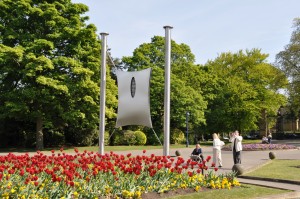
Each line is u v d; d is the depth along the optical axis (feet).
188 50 159.22
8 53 96.58
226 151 103.40
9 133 120.06
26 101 104.68
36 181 27.61
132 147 118.32
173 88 138.62
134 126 143.02
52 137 121.08
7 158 35.99
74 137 124.06
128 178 31.76
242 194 33.37
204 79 164.76
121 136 130.41
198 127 171.94
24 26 108.47
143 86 58.39
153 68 140.56
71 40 109.09
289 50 158.61
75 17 108.78
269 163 64.69
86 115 110.93
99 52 111.55
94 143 126.72
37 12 103.81
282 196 33.78
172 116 140.15
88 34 105.81
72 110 104.53
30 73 95.55
